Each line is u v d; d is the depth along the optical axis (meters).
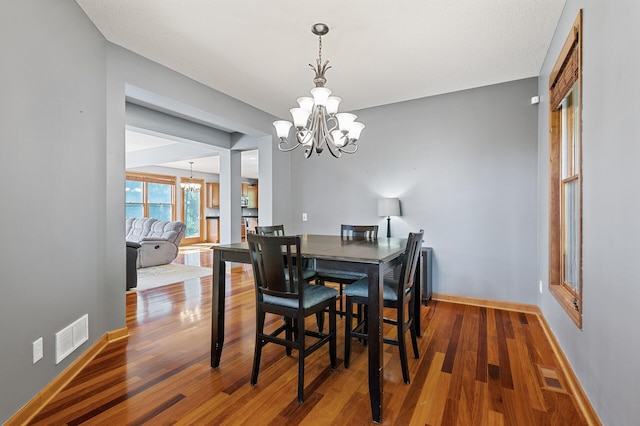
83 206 2.25
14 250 1.62
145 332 2.82
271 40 2.62
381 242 2.69
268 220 4.73
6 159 1.58
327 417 1.66
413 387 1.93
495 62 2.98
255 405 1.76
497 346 2.50
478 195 3.63
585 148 1.74
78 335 2.16
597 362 1.56
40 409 1.73
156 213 9.67
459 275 3.73
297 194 4.96
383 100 4.01
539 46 2.69
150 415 1.67
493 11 2.23
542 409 1.71
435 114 3.87
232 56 2.90
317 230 4.77
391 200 3.92
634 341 1.20
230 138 5.58
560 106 2.58
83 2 2.15
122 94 2.72
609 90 1.42
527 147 3.39
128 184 9.03
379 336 1.69
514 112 3.45
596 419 1.55
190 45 2.71
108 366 2.20
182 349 2.47
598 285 1.56
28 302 1.71
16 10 1.64
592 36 1.63
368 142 4.32
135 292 4.18
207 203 11.23
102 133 2.51
